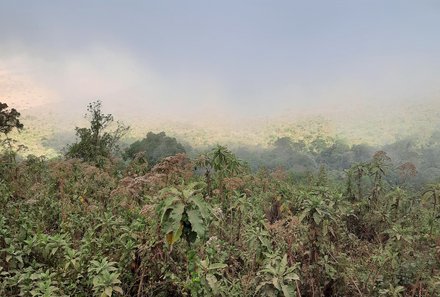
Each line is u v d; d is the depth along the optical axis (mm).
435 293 8414
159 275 7609
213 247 8297
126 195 10383
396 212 13008
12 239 7762
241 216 10922
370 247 11398
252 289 7594
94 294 6535
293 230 8719
